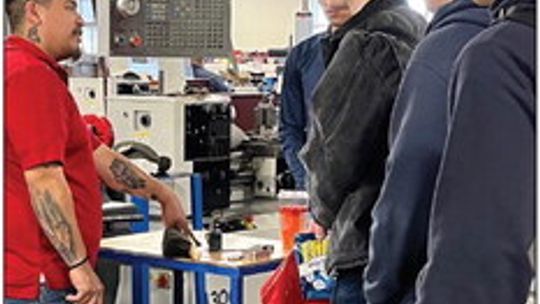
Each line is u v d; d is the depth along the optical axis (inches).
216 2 143.9
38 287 100.6
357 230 76.7
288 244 117.1
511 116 56.1
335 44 85.6
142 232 138.2
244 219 185.9
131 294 130.8
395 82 75.1
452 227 56.9
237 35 396.8
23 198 98.9
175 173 172.9
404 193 64.7
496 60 56.7
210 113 182.2
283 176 184.4
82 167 104.0
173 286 141.4
